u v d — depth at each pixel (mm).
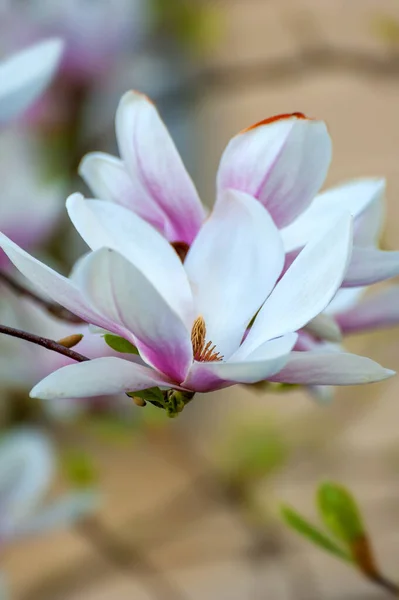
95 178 1358
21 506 1661
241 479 2051
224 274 1294
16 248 1249
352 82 3156
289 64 2029
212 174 3270
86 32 2123
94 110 2129
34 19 2125
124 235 1290
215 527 2465
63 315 1447
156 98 2320
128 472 2719
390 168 3191
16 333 1289
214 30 2387
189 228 1333
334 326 1356
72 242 1784
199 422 2973
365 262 1292
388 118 3213
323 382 1239
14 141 1996
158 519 2357
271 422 2111
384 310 1456
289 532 2350
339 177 3248
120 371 1234
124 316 1234
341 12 2646
